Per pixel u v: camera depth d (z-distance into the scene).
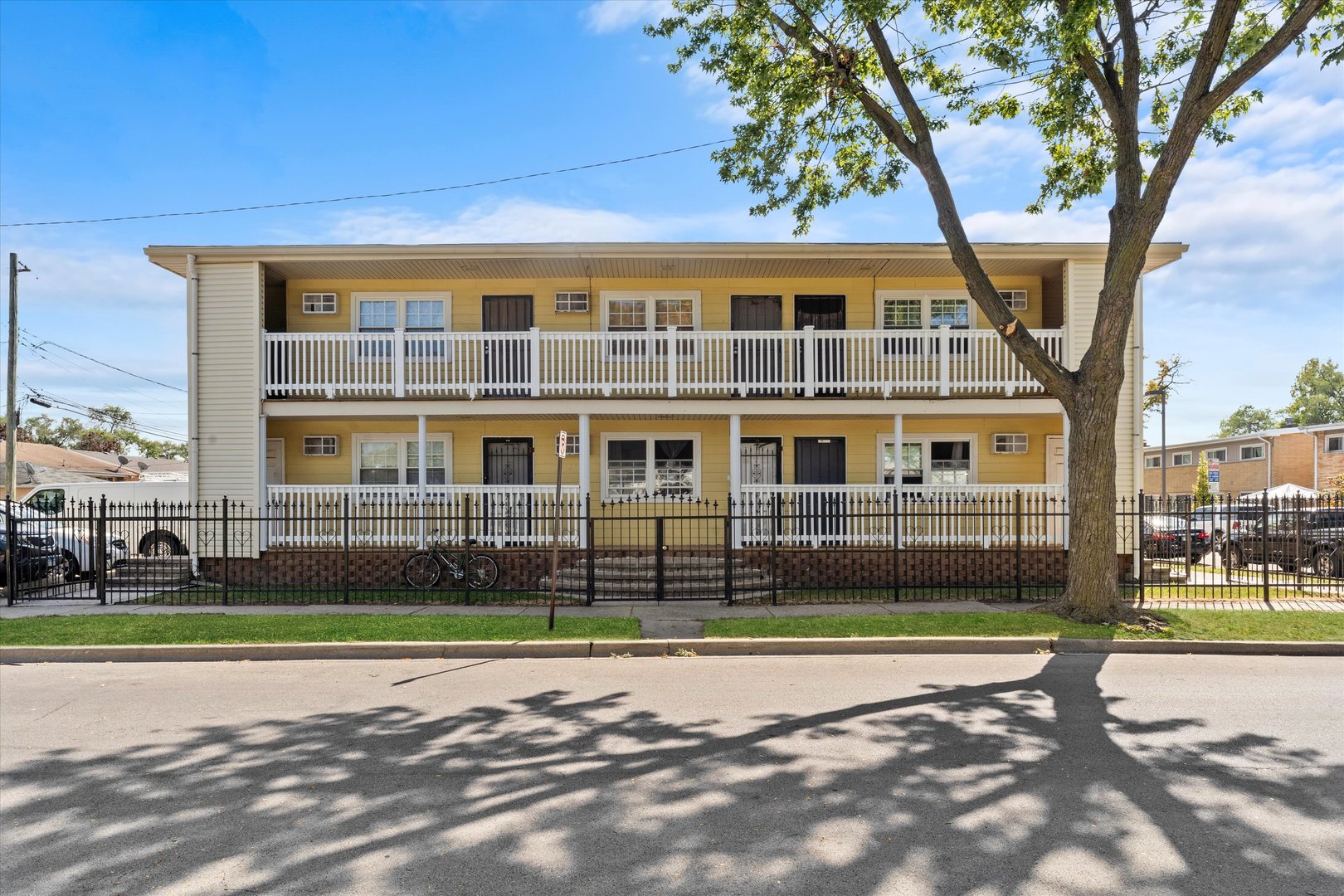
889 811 4.95
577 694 8.02
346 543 13.44
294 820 4.91
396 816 4.95
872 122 14.11
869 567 15.74
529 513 15.63
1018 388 15.98
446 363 16.59
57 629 11.20
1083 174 14.06
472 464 17.52
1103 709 7.29
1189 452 45.78
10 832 4.76
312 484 17.33
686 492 17.42
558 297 17.39
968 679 8.57
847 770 5.68
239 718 7.23
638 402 15.40
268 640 10.48
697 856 4.37
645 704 7.59
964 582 15.77
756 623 11.38
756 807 5.03
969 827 4.71
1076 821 4.80
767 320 17.42
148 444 69.69
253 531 15.75
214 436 15.92
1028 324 17.20
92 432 63.22
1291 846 4.45
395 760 6.00
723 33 13.40
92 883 4.12
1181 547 23.47
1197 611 12.16
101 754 6.20
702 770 5.71
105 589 13.62
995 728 6.71
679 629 11.12
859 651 10.29
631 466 17.44
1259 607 12.63
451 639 10.45
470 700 7.78
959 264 12.19
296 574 15.76
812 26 12.48
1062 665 9.40
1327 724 6.79
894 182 14.41
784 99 13.37
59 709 7.62
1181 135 10.79
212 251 15.76
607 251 15.41
